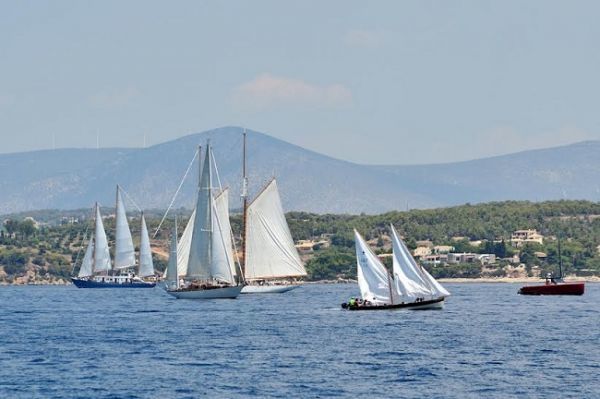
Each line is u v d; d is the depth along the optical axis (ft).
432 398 646.74
